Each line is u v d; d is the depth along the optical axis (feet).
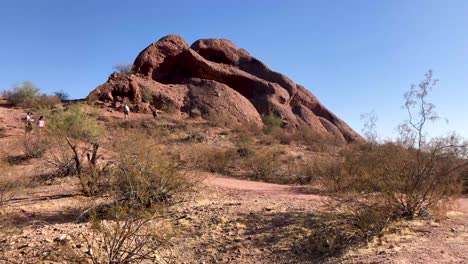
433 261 17.71
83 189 30.83
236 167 60.29
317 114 192.24
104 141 45.14
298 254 20.17
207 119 126.93
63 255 17.06
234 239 22.34
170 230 21.12
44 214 26.00
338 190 37.17
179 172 31.96
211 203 30.76
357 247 20.17
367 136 58.39
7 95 121.60
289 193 39.42
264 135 112.47
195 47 181.47
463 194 39.17
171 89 143.33
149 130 87.71
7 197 31.12
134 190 25.52
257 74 180.75
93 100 118.73
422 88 28.58
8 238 19.99
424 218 26.48
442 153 30.50
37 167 42.16
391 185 27.04
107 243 18.08
